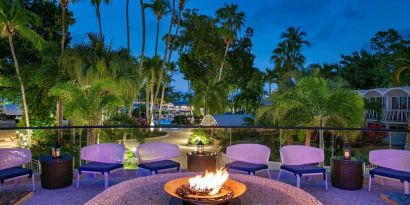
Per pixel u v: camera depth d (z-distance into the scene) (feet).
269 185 14.08
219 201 11.12
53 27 82.43
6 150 16.65
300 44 153.89
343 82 42.50
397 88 63.41
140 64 83.87
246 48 131.54
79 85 51.93
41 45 61.00
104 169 16.99
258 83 143.64
